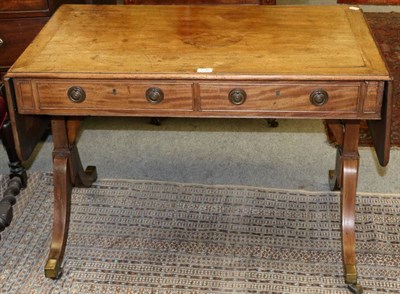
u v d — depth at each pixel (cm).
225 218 214
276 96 157
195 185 231
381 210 215
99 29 183
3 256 198
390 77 151
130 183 233
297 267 191
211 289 183
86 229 210
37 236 207
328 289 182
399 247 198
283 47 168
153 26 185
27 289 185
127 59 163
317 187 229
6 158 254
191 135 266
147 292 183
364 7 400
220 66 157
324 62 158
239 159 248
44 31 183
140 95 160
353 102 156
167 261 195
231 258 195
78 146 258
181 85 158
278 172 239
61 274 189
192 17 192
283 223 211
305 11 194
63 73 157
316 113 159
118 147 258
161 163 247
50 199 226
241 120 275
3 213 207
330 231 206
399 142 257
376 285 184
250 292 182
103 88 160
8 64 240
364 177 235
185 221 213
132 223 212
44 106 164
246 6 199
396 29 362
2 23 231
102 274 190
